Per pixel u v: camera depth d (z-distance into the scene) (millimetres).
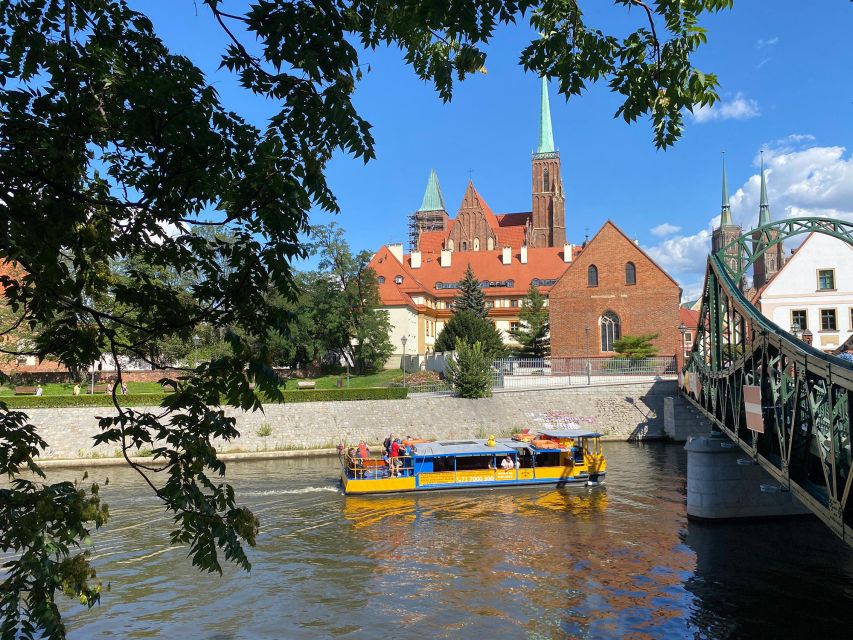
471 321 68375
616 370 57250
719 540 23250
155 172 5715
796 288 55281
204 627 16484
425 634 15969
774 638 15516
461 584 19312
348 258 65938
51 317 5844
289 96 5387
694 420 48500
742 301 20797
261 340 6000
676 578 19516
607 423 50500
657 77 7879
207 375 5543
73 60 5465
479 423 48156
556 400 50719
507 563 21141
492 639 15656
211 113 5531
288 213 5664
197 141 5402
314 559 21750
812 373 14055
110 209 6125
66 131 5348
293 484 33750
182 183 5629
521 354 72375
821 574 19719
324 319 63156
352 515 27625
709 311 27172
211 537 5367
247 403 5492
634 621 16562
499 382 54438
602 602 17797
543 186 127438
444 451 33156
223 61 5387
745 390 18562
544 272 91500
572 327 67125
